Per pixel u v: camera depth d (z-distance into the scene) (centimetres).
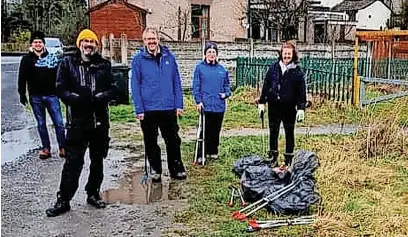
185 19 3038
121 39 1878
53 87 832
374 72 2064
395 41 2314
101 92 584
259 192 597
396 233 523
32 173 758
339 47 2411
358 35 1552
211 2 3120
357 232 523
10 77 2506
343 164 751
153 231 526
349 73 1592
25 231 525
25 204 614
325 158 790
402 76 2134
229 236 512
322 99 1434
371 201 625
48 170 776
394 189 680
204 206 604
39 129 848
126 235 516
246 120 1259
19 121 1266
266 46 2233
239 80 1939
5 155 875
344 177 709
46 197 643
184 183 704
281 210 571
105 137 604
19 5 4875
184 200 629
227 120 1257
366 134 896
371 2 4772
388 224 543
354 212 577
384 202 622
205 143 827
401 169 786
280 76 761
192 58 2034
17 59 3925
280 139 996
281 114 773
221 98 820
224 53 2159
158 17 2998
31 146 955
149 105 695
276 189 595
